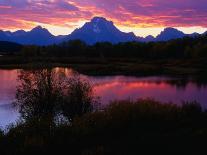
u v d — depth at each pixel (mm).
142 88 67250
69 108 27562
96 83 75688
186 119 18250
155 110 19531
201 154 11828
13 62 144000
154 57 183125
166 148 13023
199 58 151625
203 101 48531
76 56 196875
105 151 13133
